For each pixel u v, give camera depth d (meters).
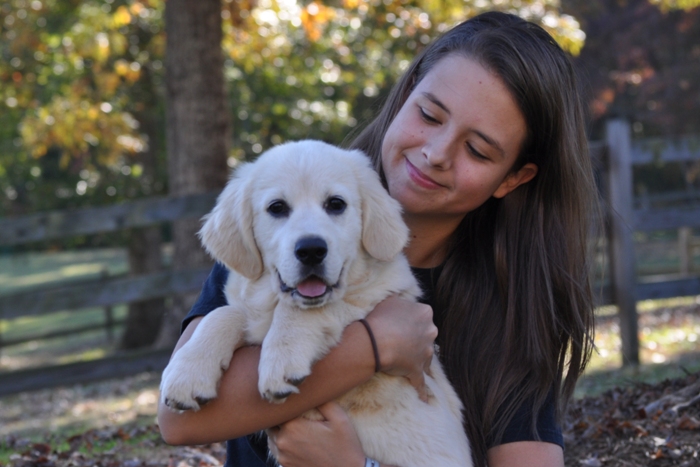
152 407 6.29
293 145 2.66
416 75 2.85
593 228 3.20
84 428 5.50
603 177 6.56
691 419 3.62
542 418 2.51
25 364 12.34
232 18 10.44
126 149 11.91
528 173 2.70
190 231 8.97
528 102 2.50
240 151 13.30
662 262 15.85
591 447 3.61
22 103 12.45
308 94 13.73
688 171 19.75
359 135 3.15
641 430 3.64
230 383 2.17
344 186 2.51
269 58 12.02
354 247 2.49
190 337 2.36
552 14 10.75
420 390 2.41
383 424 2.37
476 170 2.49
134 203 6.79
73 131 11.25
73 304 6.63
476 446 2.58
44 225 6.69
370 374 2.24
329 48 12.89
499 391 2.52
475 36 2.54
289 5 10.77
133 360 6.70
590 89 3.53
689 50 22.62
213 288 2.65
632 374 5.34
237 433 2.18
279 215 2.48
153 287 6.74
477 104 2.46
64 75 11.72
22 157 13.49
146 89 12.98
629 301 6.49
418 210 2.58
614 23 22.58
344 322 2.31
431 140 2.51
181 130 8.85
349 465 2.21
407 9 10.47
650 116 22.36
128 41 12.22
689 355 6.41
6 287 21.92
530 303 2.62
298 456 2.22
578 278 2.74
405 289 2.52
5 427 6.20
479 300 2.70
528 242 2.71
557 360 2.61
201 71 8.79
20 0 11.63
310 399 2.18
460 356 2.68
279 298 2.34
